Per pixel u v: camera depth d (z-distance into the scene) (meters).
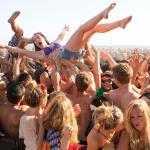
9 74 5.41
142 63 5.36
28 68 5.82
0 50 5.99
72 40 4.63
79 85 3.95
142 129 3.19
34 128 3.66
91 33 4.64
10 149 3.81
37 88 3.71
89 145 3.21
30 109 3.72
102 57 5.20
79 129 3.90
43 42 5.17
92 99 3.89
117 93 3.88
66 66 4.81
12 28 6.12
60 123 3.25
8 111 3.89
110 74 4.56
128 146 3.23
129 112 3.20
